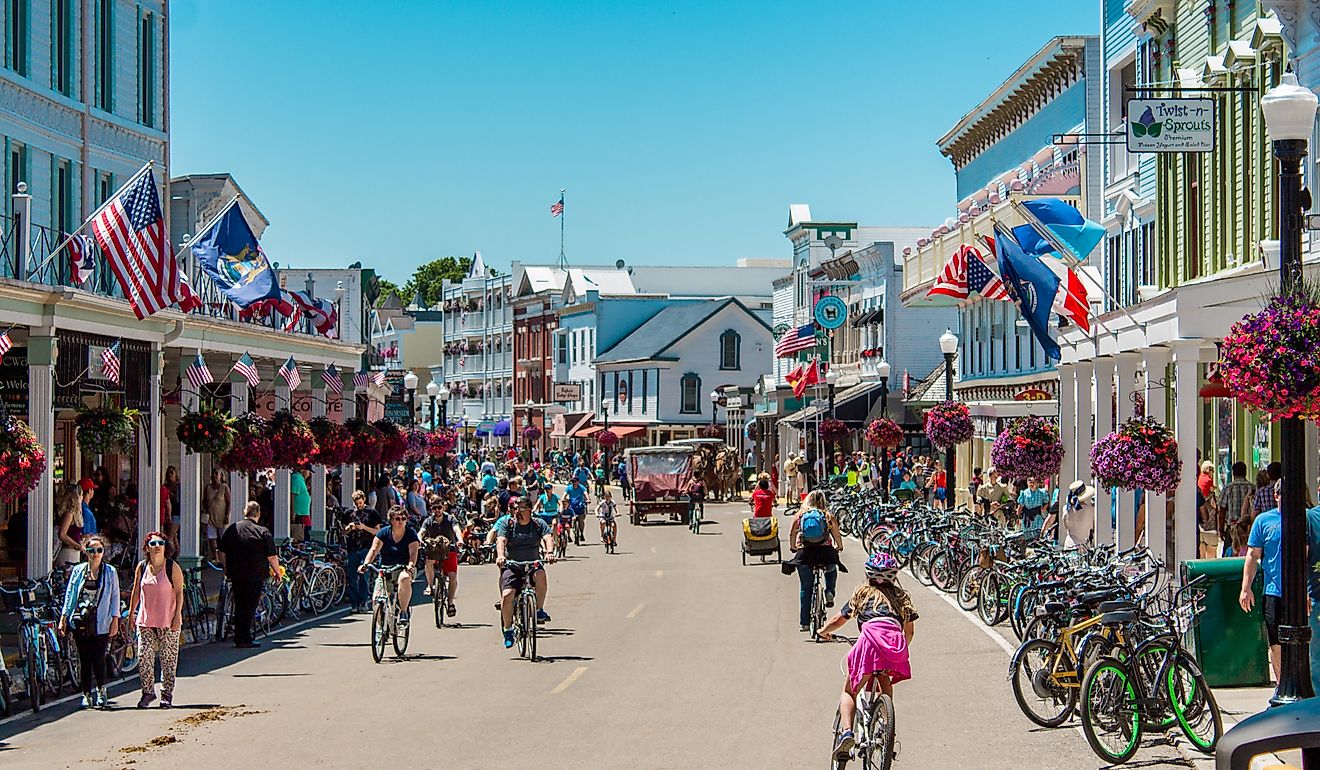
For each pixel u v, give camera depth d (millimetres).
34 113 27047
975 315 51156
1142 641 13500
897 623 11734
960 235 48375
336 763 13109
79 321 21828
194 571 22859
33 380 20828
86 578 16203
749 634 22109
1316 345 12148
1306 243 20359
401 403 60469
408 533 20562
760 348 96438
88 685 16188
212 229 27984
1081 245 28969
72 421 29625
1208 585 15039
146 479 24906
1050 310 26562
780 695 16547
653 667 18828
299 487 34250
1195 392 21469
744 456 84750
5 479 16109
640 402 97000
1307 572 13086
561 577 32781
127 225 21297
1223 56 24844
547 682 17719
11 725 15258
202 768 12953
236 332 29891
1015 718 14891
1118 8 36250
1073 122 42312
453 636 22641
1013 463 29328
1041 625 17469
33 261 25938
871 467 52812
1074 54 41344
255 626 22766
